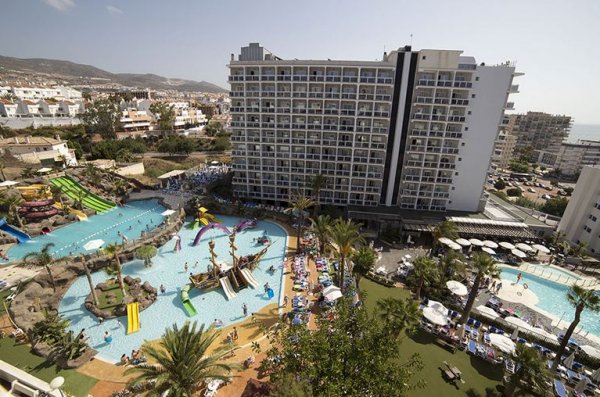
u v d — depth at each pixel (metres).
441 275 43.94
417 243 60.31
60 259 45.53
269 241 57.50
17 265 45.69
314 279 45.19
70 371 28.11
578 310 30.41
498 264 55.31
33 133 113.38
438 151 63.34
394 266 51.78
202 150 132.62
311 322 35.59
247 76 64.94
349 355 18.86
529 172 151.88
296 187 71.00
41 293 38.84
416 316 28.47
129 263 49.41
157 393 19.19
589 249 60.75
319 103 64.56
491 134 62.12
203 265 49.53
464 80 60.03
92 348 31.34
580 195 63.06
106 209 72.62
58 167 81.56
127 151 104.50
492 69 58.56
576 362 33.97
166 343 20.83
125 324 35.41
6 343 30.83
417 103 60.53
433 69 58.44
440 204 67.62
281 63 62.44
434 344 34.91
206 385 26.47
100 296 40.00
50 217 63.03
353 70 61.66
